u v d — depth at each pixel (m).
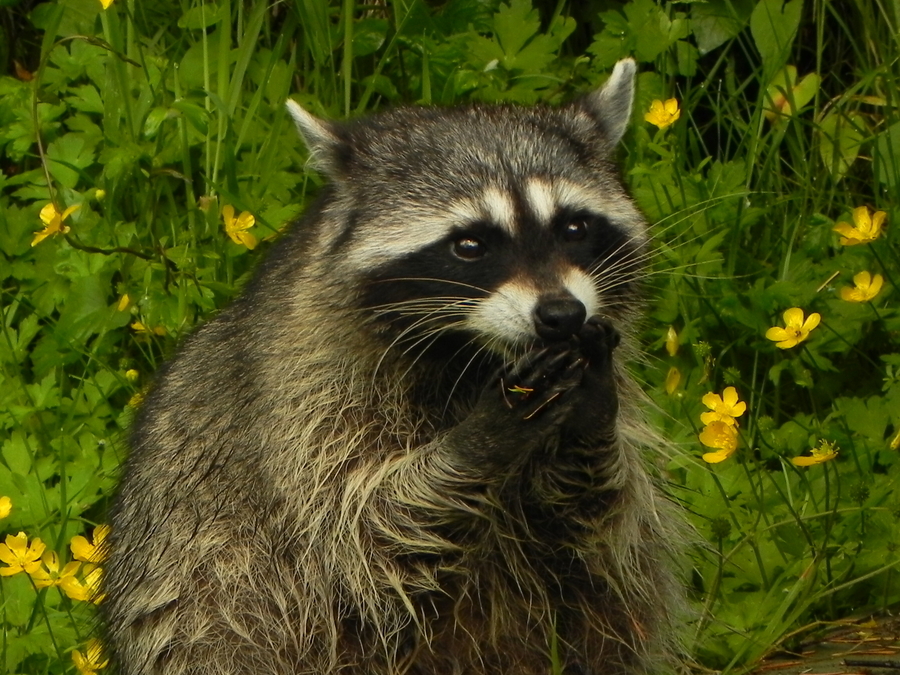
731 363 10.77
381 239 7.70
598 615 8.09
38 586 8.73
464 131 7.94
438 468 7.54
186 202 11.34
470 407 7.98
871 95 12.29
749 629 8.71
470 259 7.56
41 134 11.42
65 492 9.43
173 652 7.86
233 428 7.90
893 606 9.11
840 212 11.86
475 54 11.75
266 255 8.49
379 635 7.59
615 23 11.84
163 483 8.12
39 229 11.12
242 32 11.90
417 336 7.70
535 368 7.09
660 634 8.44
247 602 7.74
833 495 9.44
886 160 11.47
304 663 7.74
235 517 7.82
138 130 11.19
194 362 8.34
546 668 7.96
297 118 8.22
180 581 7.87
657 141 11.37
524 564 7.82
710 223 10.95
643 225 8.21
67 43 12.02
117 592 8.30
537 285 7.31
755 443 10.14
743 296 10.64
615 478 7.71
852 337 10.44
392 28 12.22
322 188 8.30
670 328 9.98
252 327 8.01
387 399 7.84
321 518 7.68
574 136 8.11
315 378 7.77
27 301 11.05
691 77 12.15
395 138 8.05
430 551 7.66
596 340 7.24
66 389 10.85
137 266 10.77
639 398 8.50
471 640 7.80
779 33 11.66
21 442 9.79
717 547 9.18
